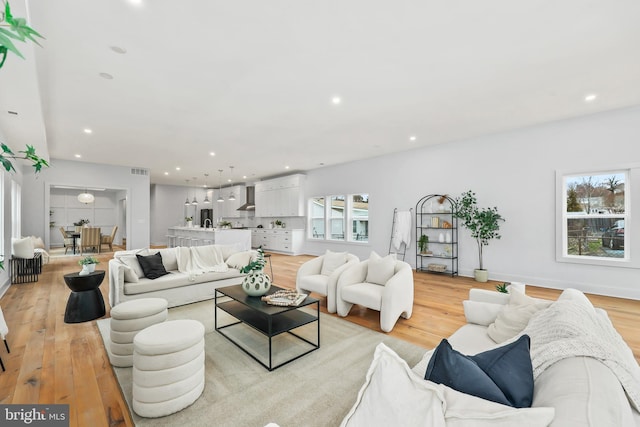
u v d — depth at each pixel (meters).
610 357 0.91
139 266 3.71
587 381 0.79
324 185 8.14
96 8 2.00
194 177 10.01
